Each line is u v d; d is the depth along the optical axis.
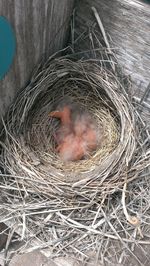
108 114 0.29
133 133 0.27
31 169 0.26
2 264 0.26
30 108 0.28
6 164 0.26
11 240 0.26
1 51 0.23
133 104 0.29
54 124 0.29
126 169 0.26
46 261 0.25
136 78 0.28
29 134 0.27
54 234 0.25
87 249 0.25
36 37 0.25
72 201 0.26
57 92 0.29
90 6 0.27
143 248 0.25
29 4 0.23
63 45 0.29
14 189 0.26
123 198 0.26
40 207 0.25
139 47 0.27
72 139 0.29
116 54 0.28
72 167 0.27
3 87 0.25
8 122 0.27
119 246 0.25
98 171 0.26
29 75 0.27
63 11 0.27
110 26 0.27
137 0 0.25
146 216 0.26
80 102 0.29
